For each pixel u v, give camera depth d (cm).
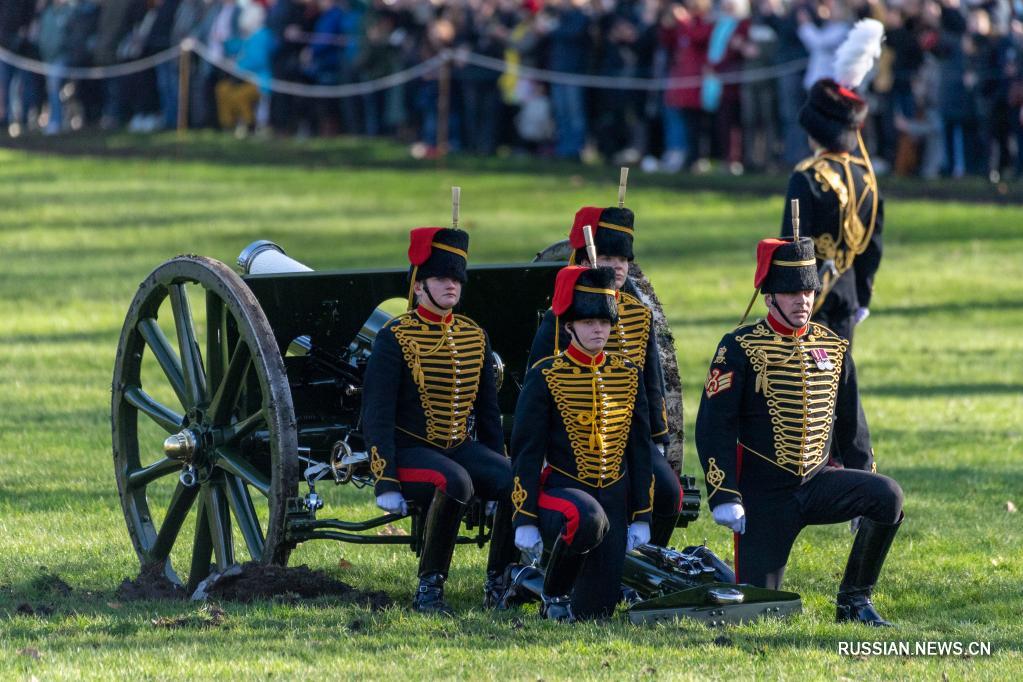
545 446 2644
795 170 3541
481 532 2942
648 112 9550
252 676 2303
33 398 4859
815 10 8519
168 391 4944
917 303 6956
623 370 2666
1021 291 7131
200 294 6969
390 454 2697
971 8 8544
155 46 11512
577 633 2552
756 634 2583
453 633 2559
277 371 2719
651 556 2808
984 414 4822
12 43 12019
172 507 2978
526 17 9781
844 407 2798
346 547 3338
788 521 2695
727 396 2673
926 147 9012
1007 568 3197
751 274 7469
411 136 10725
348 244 8075
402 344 2756
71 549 3269
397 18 10388
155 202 9312
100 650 2455
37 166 10556
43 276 7294
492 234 8231
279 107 11200
